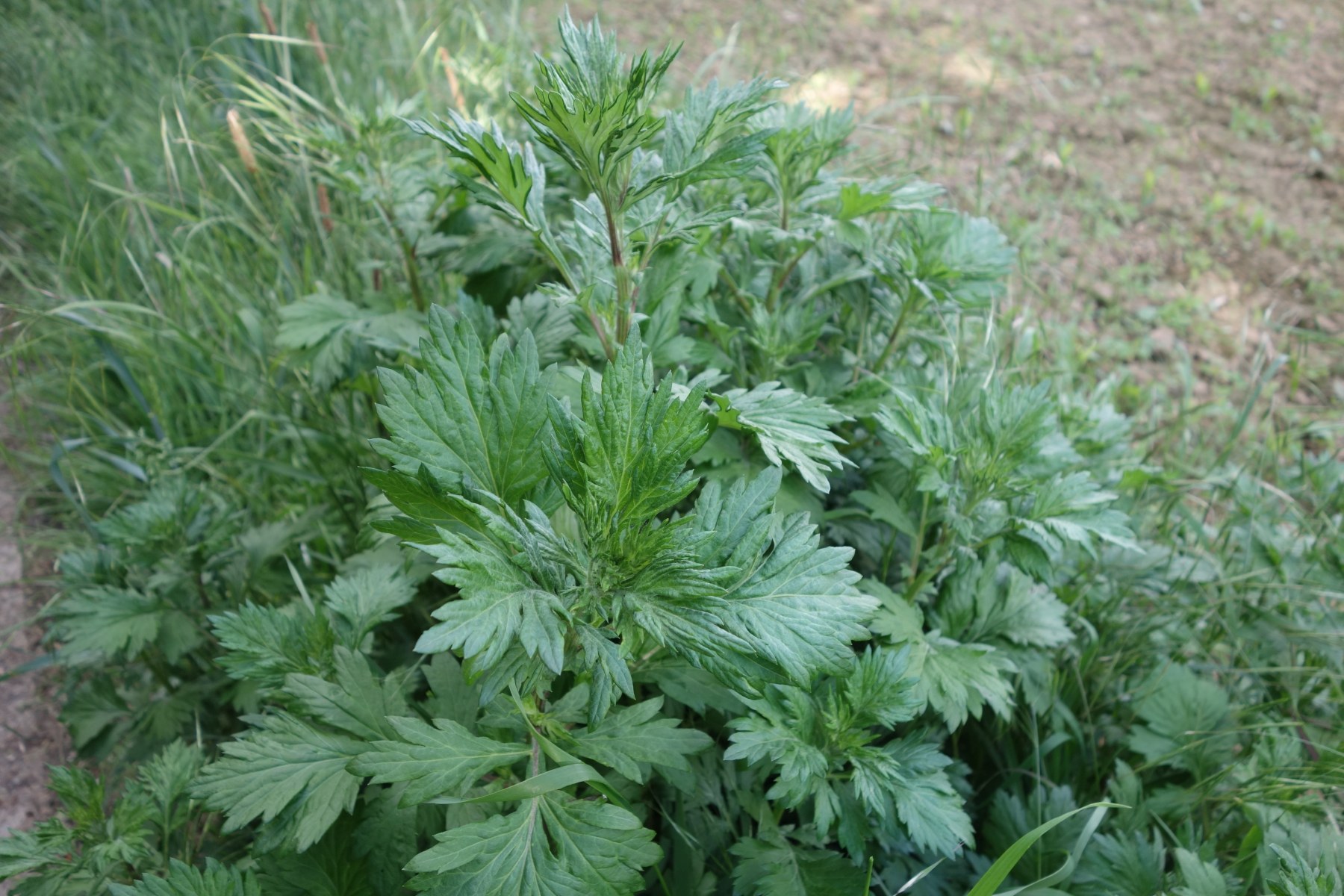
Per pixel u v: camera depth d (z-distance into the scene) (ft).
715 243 2.32
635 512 1.42
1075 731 2.22
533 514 1.42
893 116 5.09
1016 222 4.35
